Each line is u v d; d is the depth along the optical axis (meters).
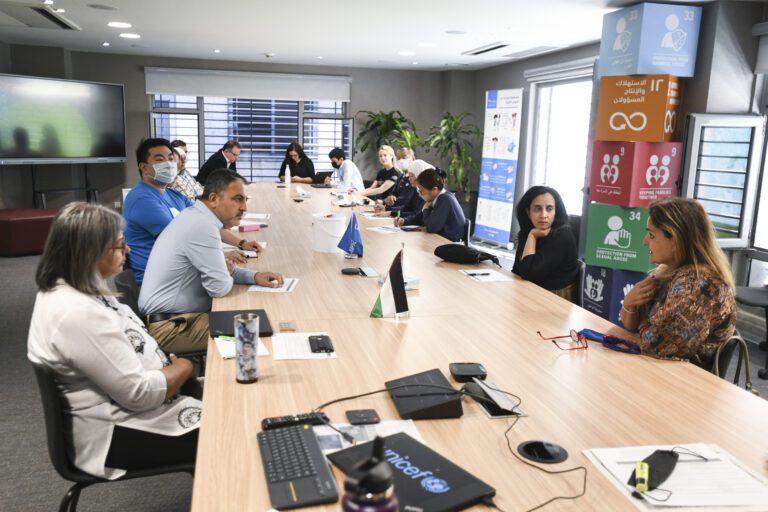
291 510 1.18
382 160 7.54
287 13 5.57
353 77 10.06
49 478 2.59
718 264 2.12
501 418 1.60
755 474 1.35
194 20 6.05
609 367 1.99
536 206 3.20
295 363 1.96
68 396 1.69
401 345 2.15
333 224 3.76
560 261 3.17
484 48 7.42
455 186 10.03
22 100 7.74
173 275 2.82
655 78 4.88
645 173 4.99
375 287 2.96
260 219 4.93
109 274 1.77
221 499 1.21
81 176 9.36
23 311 5.00
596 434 1.52
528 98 8.42
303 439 1.41
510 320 2.48
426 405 1.59
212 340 2.15
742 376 4.03
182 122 9.73
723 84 4.93
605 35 5.26
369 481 0.82
